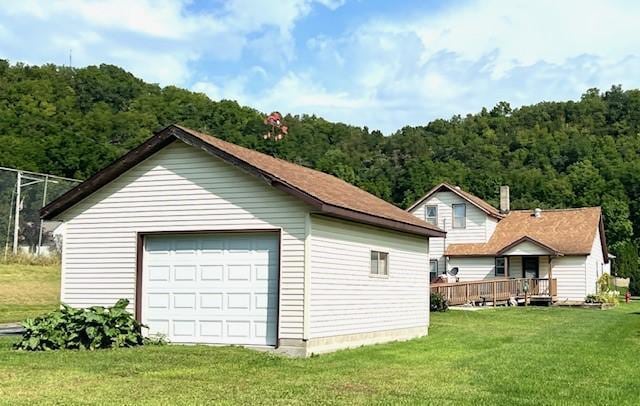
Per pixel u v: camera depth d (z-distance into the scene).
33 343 14.04
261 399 9.52
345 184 20.03
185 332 15.71
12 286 29.95
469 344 17.45
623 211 59.09
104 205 16.66
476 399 9.91
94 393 9.67
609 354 15.62
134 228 16.30
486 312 29.14
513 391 10.66
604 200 59.88
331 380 11.31
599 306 36.75
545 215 42.41
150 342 15.26
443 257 41.72
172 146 16.02
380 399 9.74
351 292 16.11
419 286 19.84
